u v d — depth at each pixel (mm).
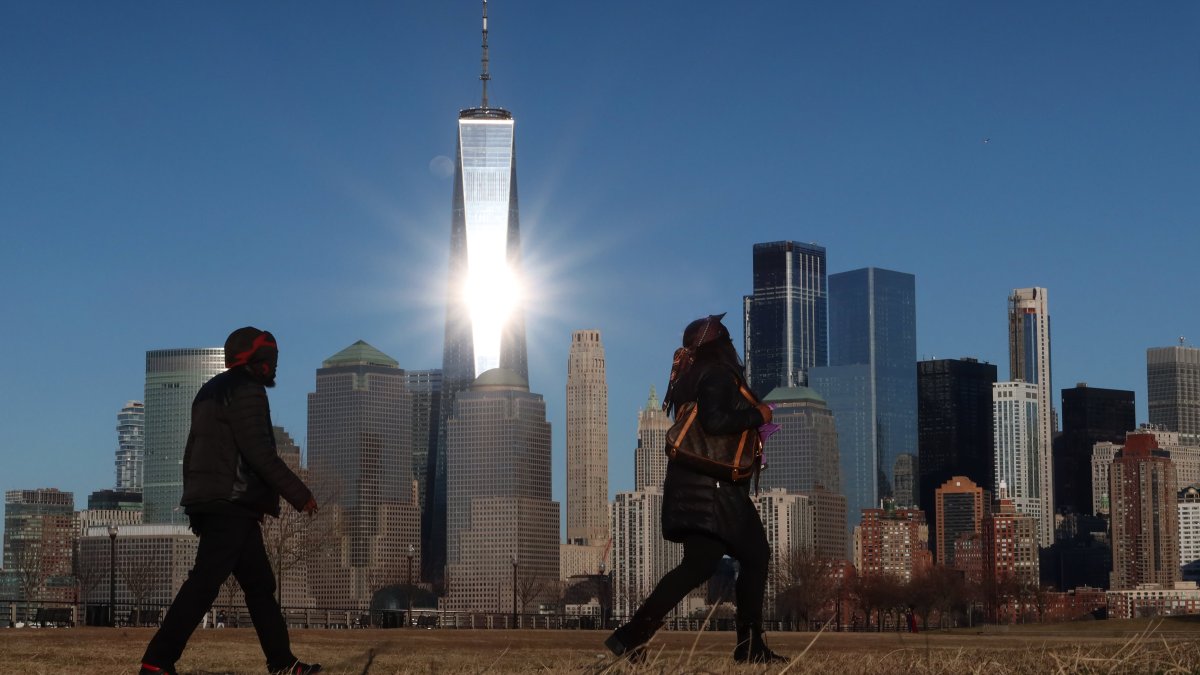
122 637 18188
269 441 10727
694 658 10891
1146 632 11883
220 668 12375
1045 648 12562
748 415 11289
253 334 10844
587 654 14328
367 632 23812
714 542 11312
